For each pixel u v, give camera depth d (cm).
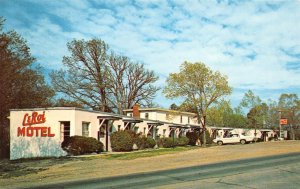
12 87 3828
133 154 3027
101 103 6125
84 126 3228
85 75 6119
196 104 4578
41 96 4391
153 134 4559
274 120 8844
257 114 7275
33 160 2753
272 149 3150
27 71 4028
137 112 4741
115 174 1748
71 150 2958
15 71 3700
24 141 3198
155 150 3606
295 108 8931
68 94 6078
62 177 1705
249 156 2477
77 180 1563
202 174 1603
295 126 8950
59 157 2852
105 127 3538
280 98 9019
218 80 4591
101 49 6112
